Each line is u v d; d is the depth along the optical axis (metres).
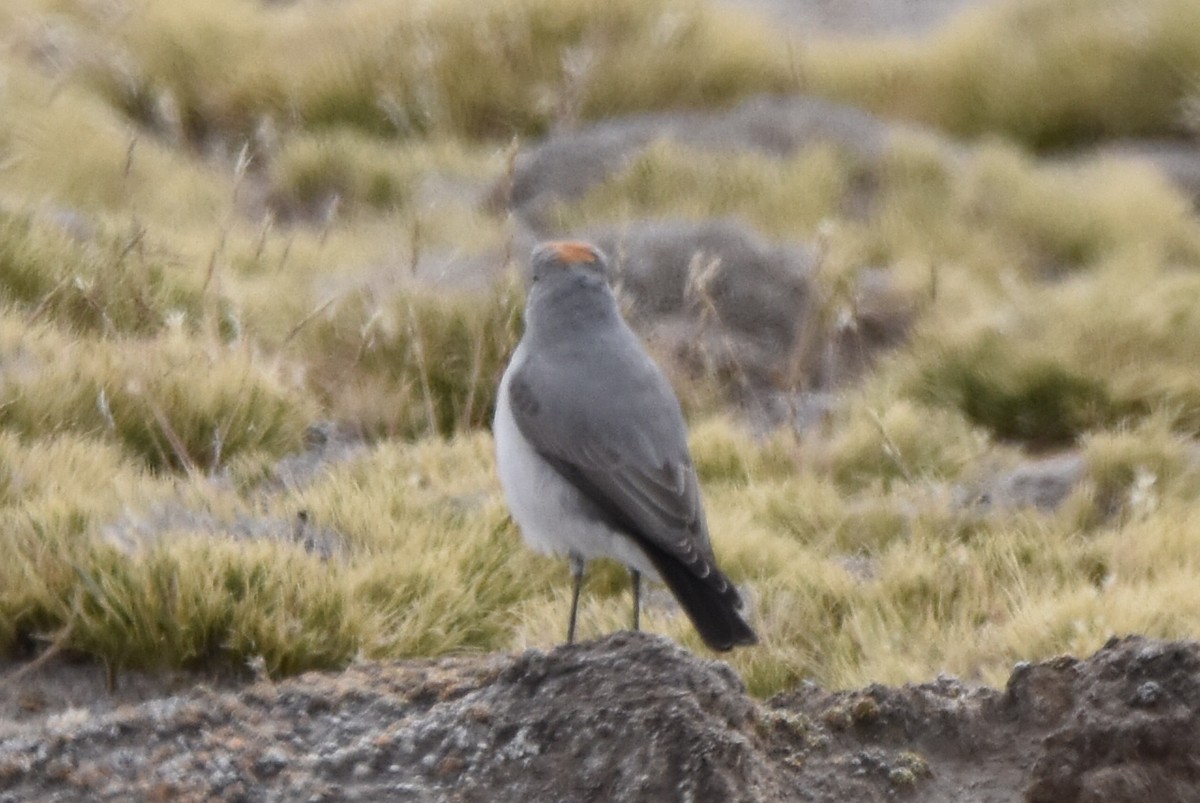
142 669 8.94
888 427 14.05
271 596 9.27
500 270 16.36
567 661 7.06
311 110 23.98
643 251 17.34
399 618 9.53
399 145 22.94
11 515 9.71
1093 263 20.23
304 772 6.82
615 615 10.17
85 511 9.80
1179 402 15.09
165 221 18.45
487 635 9.82
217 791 6.75
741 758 6.49
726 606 7.36
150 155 20.77
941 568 11.23
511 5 24.81
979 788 6.79
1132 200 21.22
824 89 25.91
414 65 24.12
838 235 18.80
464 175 21.61
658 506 7.57
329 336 14.85
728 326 16.61
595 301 8.00
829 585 10.94
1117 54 25.77
